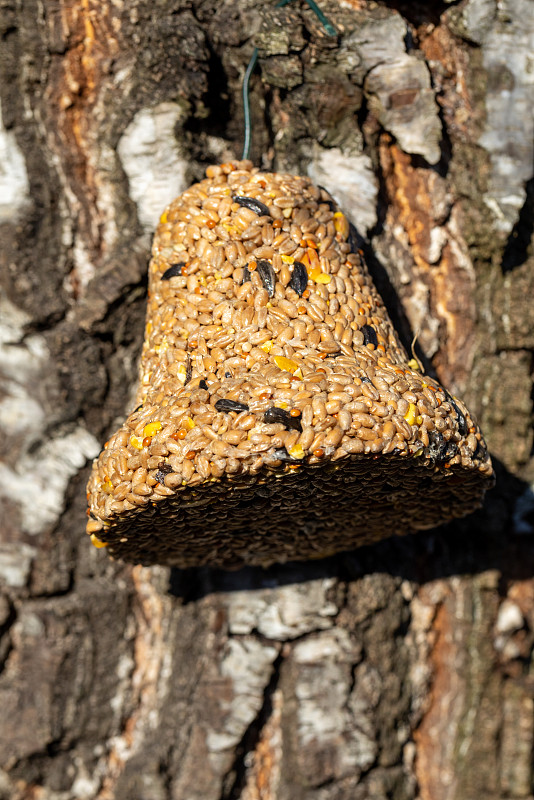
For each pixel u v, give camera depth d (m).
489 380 0.81
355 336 0.72
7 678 0.81
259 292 0.72
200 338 0.71
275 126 0.78
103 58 0.78
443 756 0.84
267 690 0.82
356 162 0.78
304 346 0.71
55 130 0.79
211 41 0.77
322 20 0.76
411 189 0.80
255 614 0.81
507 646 0.83
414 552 0.82
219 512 0.71
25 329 0.79
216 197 0.72
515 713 0.84
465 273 0.81
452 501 0.73
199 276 0.72
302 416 0.68
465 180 0.79
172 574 0.81
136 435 0.70
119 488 0.70
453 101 0.79
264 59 0.77
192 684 0.81
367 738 0.82
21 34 0.77
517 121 0.79
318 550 0.77
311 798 0.81
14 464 0.80
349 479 0.70
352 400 0.69
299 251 0.72
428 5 0.78
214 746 0.81
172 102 0.77
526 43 0.78
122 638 0.82
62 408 0.80
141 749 0.82
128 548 0.74
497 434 0.82
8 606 0.81
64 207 0.79
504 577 0.83
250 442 0.68
